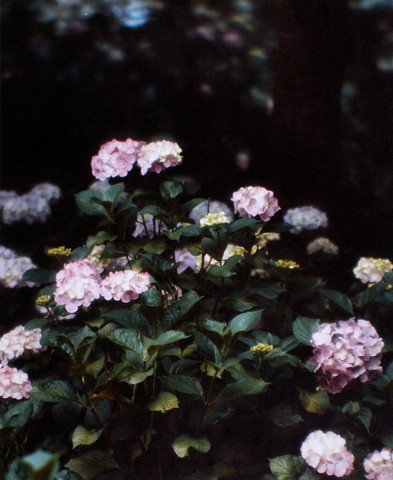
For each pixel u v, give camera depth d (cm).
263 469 228
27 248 369
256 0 525
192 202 253
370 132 532
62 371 235
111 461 207
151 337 200
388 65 548
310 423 242
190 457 225
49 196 379
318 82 389
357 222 454
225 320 250
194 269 287
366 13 540
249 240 250
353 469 205
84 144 498
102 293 206
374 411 230
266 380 213
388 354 250
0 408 219
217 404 215
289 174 396
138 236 265
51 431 233
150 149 246
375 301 242
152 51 501
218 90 509
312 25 383
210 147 508
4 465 200
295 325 214
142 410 219
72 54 493
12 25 486
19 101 489
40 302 228
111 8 496
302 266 348
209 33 512
